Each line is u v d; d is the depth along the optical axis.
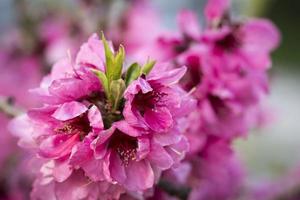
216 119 0.36
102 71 0.29
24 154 0.45
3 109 0.34
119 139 0.29
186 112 0.29
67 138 0.29
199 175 0.37
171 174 0.32
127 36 0.47
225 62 0.36
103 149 0.28
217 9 0.38
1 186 0.46
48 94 0.28
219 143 0.37
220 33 0.36
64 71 0.29
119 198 0.30
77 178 0.29
